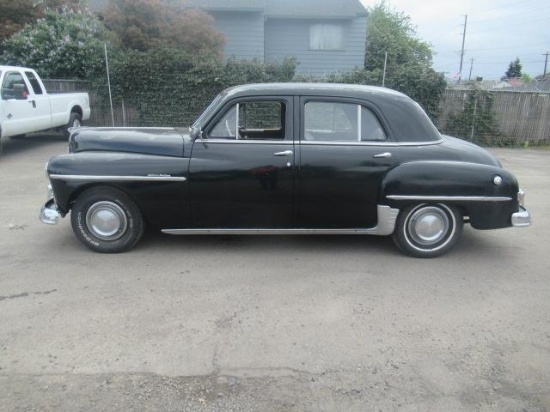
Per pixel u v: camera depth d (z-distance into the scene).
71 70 14.48
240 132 4.95
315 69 22.30
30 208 6.55
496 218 4.86
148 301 3.90
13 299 3.89
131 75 13.69
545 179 9.21
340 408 2.72
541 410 2.75
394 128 4.85
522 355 3.27
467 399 2.82
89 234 4.88
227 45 20.56
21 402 2.71
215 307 3.82
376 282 4.36
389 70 13.85
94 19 15.53
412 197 4.74
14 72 10.58
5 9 16.86
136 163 4.71
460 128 13.84
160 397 2.78
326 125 4.83
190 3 19.58
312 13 21.11
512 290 4.26
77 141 4.99
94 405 2.70
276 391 2.85
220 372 3.01
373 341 3.39
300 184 4.78
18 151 11.38
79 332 3.42
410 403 2.78
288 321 3.63
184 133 5.16
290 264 4.73
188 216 4.86
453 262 4.89
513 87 37.28
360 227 4.98
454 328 3.59
